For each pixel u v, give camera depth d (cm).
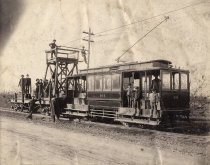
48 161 855
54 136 1195
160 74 1341
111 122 1694
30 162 871
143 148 945
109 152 916
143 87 1534
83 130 1334
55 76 2058
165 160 820
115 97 1582
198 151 880
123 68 1548
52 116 1883
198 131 1248
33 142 1083
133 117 1424
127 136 1153
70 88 2072
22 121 1683
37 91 2205
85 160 838
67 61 2117
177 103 1409
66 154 908
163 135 1145
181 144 977
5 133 1264
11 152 973
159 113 1320
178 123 1503
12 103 2630
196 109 1786
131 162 809
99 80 1711
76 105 1864
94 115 1719
